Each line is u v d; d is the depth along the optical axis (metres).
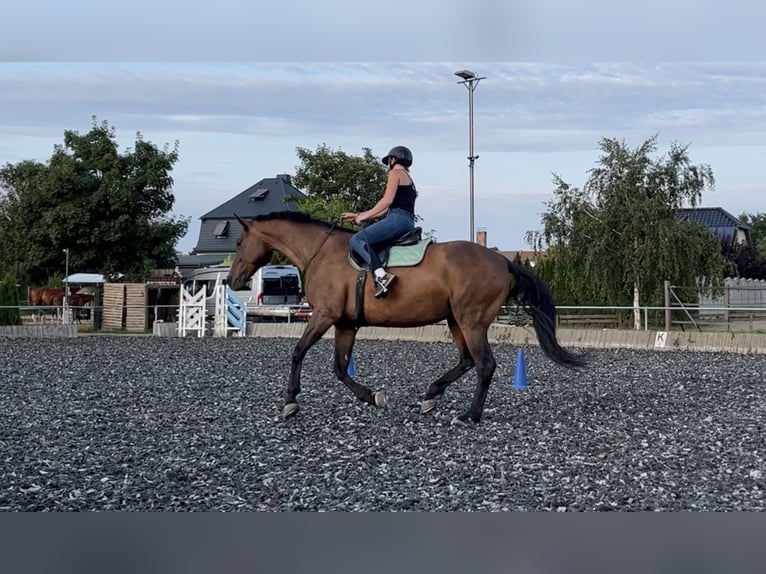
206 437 9.25
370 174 58.69
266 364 17.89
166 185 41.84
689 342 22.52
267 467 7.78
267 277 40.88
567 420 10.20
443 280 9.72
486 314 9.86
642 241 30.52
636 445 8.67
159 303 40.56
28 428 9.92
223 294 30.55
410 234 9.99
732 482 7.20
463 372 10.48
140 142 41.66
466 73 33.28
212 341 26.69
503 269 9.98
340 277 9.91
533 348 22.45
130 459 8.16
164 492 6.99
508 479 7.29
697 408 11.24
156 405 11.71
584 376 15.23
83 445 8.87
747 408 11.25
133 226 40.62
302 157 59.41
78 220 39.41
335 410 10.98
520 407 11.24
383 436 9.19
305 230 10.28
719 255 31.36
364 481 7.27
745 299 36.44
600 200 31.56
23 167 57.88
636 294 30.39
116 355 20.66
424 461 7.95
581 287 31.67
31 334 29.89
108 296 37.75
